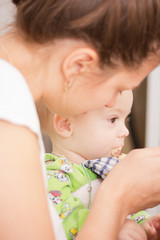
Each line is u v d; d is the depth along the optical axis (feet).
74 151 3.98
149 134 7.06
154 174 2.48
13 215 1.64
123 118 3.96
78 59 2.11
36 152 1.82
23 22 2.16
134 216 3.88
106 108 3.77
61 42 2.13
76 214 3.32
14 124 1.78
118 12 1.99
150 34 2.10
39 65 2.21
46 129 4.05
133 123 6.93
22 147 1.75
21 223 1.66
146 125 7.00
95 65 2.17
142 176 2.46
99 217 2.22
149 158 2.58
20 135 1.77
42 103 3.91
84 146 3.92
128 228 3.14
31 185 1.72
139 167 2.51
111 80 2.26
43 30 2.10
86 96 2.33
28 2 2.15
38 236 1.71
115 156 4.05
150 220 3.54
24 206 1.67
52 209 2.77
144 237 3.15
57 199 3.38
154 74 6.79
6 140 1.73
